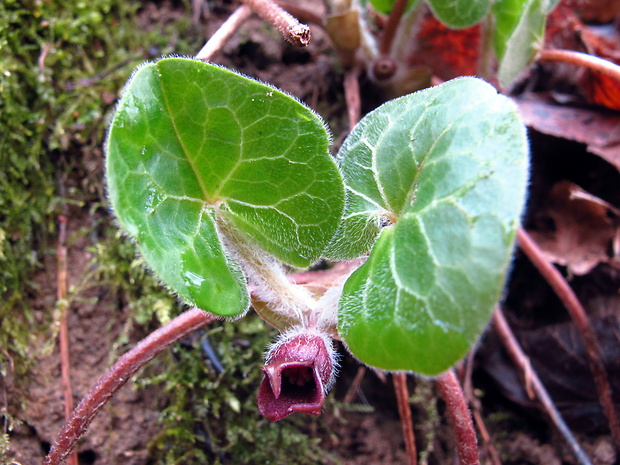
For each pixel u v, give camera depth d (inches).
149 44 6.4
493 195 2.7
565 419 5.4
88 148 5.7
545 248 5.8
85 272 5.4
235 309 3.3
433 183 3.0
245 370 5.2
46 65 5.8
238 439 5.1
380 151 3.6
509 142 2.8
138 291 5.4
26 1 5.8
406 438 4.9
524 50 5.1
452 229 2.8
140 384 5.1
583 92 6.1
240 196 3.5
